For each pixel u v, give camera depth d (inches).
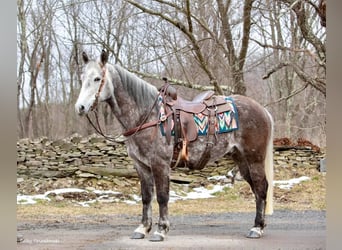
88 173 355.9
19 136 655.1
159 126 174.2
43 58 634.2
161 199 175.5
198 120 178.4
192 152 178.9
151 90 179.0
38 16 626.8
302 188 344.8
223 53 426.6
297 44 357.1
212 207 305.7
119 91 176.1
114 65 178.2
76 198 325.4
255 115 185.0
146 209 187.6
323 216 262.7
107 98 174.2
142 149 175.9
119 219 259.6
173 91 181.9
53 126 753.0
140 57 497.7
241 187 352.5
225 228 222.2
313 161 383.6
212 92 190.1
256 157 184.1
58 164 358.3
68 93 729.6
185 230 214.5
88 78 168.9
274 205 305.0
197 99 188.7
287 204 308.2
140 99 176.4
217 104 183.8
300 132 575.2
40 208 295.1
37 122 746.8
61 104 752.3
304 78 280.5
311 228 218.2
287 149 388.8
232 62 383.2
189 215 274.5
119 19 435.2
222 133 180.7
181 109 178.9
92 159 361.7
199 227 225.6
